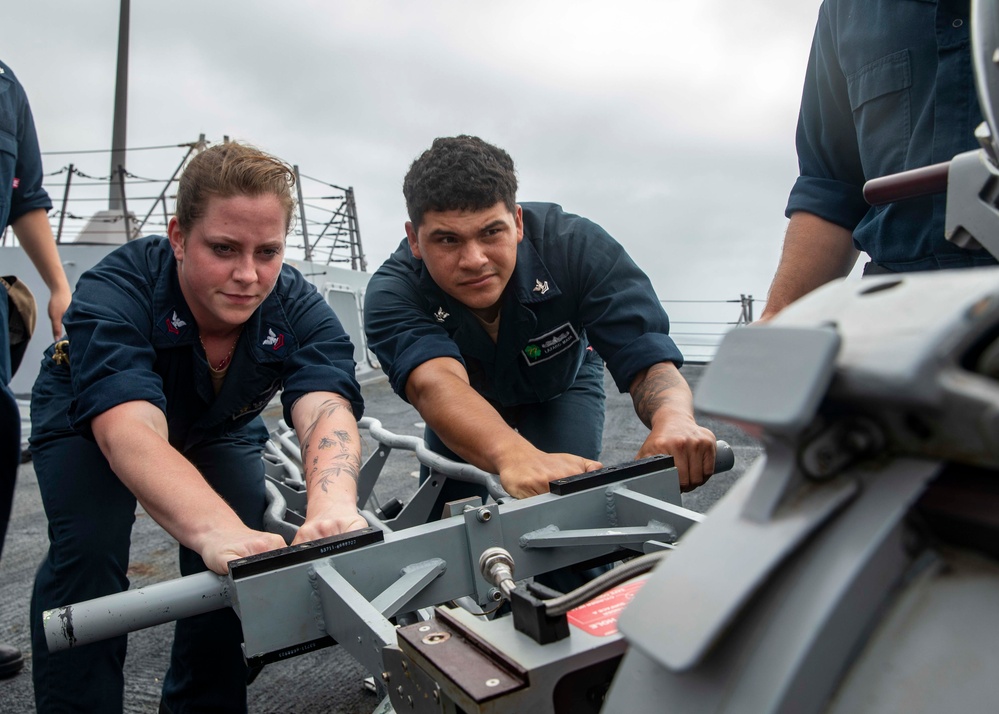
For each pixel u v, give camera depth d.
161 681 2.55
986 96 0.78
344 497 1.61
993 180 0.83
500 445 1.79
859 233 1.91
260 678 2.56
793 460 0.54
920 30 1.71
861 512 0.52
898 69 1.74
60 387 1.94
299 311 2.10
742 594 0.51
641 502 1.38
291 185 1.80
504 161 2.05
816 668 0.49
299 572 1.19
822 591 0.50
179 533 1.47
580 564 1.46
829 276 2.08
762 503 0.55
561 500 1.44
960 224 0.87
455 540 1.34
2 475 2.46
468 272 2.00
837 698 0.50
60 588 1.76
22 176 2.90
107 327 1.78
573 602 0.77
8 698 2.48
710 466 1.69
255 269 1.76
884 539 0.50
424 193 1.96
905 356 0.47
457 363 2.12
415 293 2.34
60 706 1.69
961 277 0.51
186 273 1.78
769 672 0.50
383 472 5.18
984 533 0.49
